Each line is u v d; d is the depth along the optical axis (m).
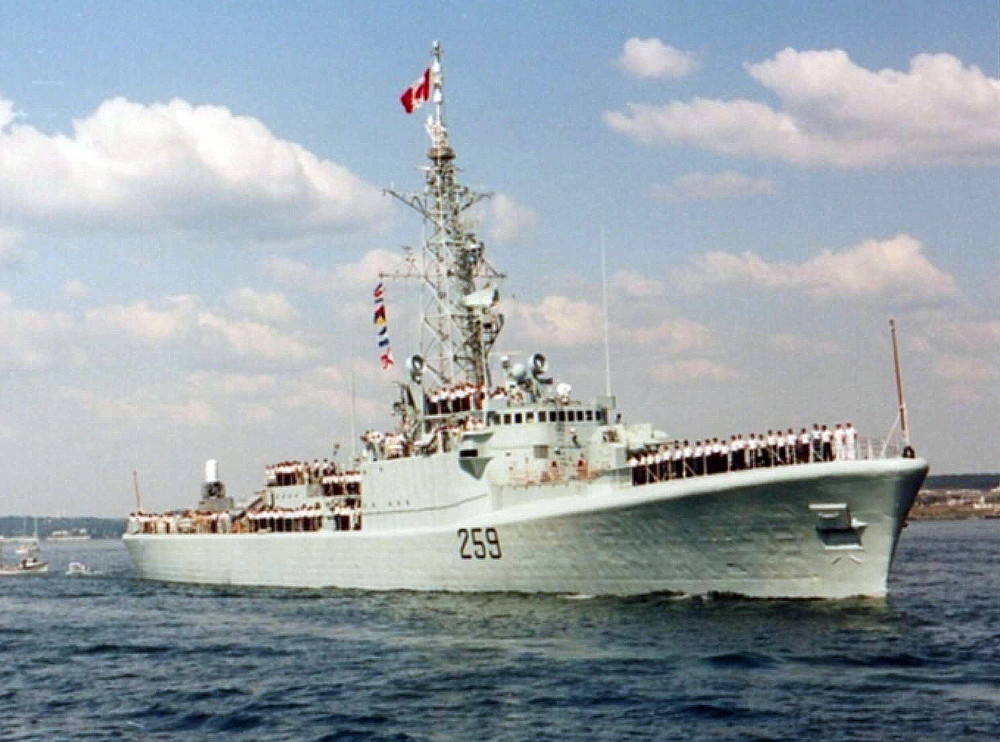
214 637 63.03
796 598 56.62
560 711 40.47
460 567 69.12
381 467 77.88
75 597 93.44
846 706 39.41
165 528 106.00
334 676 48.81
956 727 36.59
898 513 53.12
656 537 58.75
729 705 39.97
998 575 83.38
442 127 78.25
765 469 54.38
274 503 97.06
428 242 78.38
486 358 77.12
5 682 52.44
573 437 68.62
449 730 39.09
